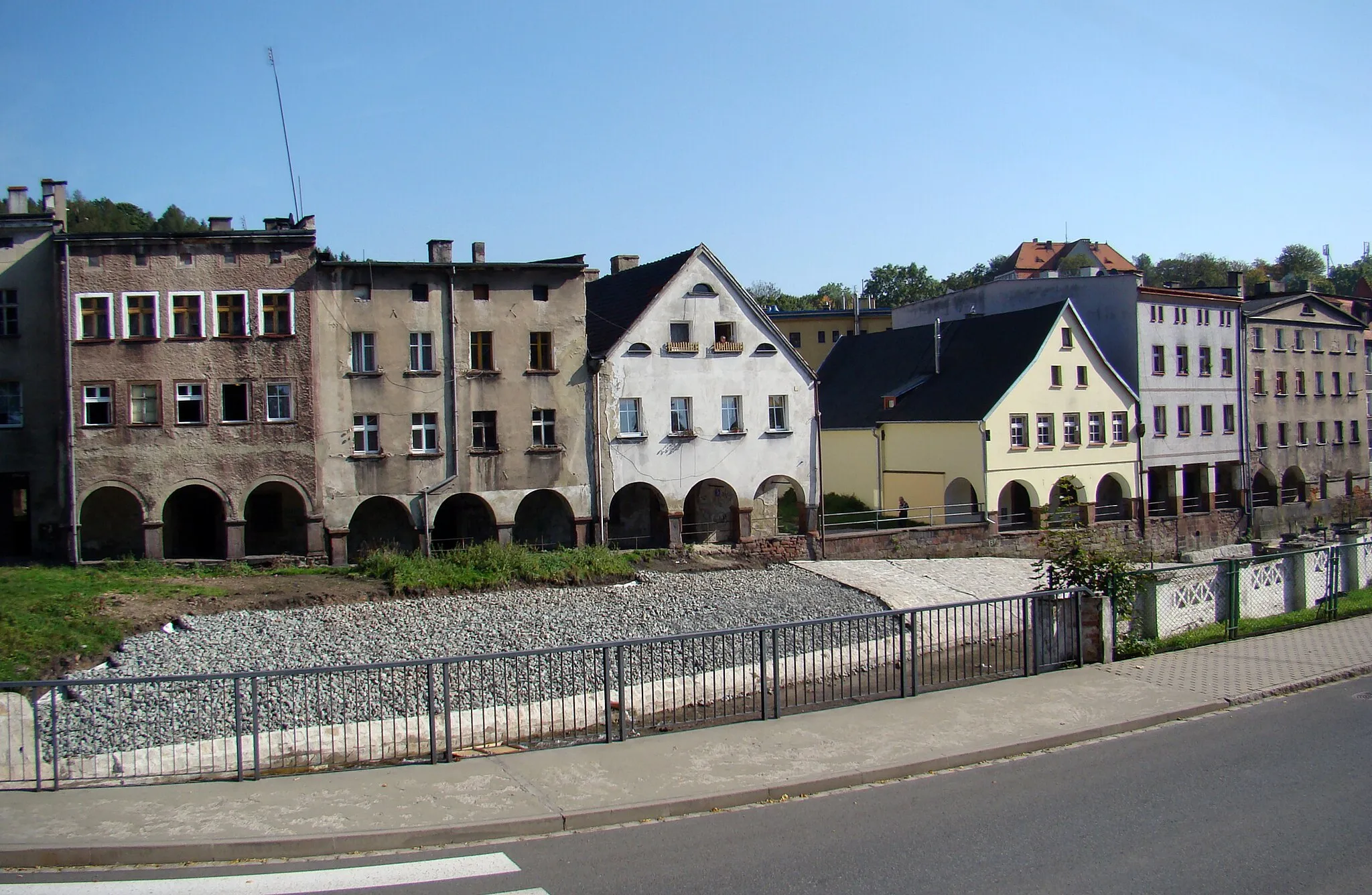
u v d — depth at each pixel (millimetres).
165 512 40406
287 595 34094
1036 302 63000
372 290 39875
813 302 144250
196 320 38281
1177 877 10359
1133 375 58750
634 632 32438
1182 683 18719
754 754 14523
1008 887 10117
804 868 10641
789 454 46562
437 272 40656
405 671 16672
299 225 40062
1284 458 68062
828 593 38969
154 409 37906
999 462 51844
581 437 42719
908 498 56500
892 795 13133
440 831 11609
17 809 12367
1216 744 15320
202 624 30562
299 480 38906
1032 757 14805
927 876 10391
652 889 10133
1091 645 20484
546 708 22281
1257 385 66625
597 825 12172
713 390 45125
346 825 11766
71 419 37062
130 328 37750
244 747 18453
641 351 43844
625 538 46500
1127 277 59094
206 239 38156
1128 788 13242
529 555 39406
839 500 60906
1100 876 10398
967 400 53875
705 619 34500
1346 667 20000
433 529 43469
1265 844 11266
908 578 42656
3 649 25812
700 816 12438
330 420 39312
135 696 23312
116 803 12586
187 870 10859
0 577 33125
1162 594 23188
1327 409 71875
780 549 44844
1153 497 61688
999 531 51844
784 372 46594
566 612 34344
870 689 19172
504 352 41656
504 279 41719
